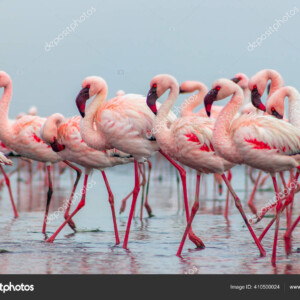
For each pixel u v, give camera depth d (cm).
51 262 1102
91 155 1347
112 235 1412
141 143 1277
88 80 1304
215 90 1145
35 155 1550
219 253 1181
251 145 1086
